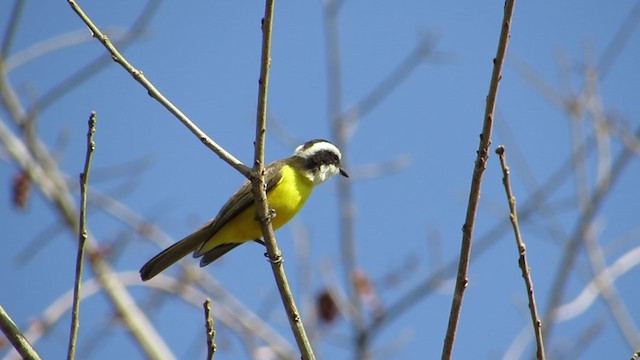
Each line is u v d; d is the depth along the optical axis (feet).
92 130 25.91
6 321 25.48
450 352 26.35
